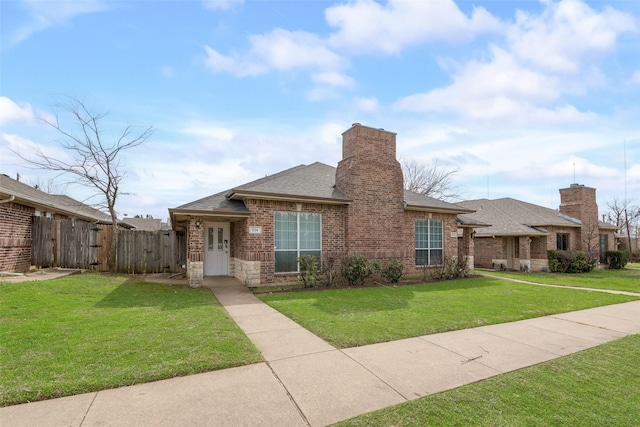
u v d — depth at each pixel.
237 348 5.05
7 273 10.89
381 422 3.18
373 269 12.67
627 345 5.80
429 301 9.38
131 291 10.03
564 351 5.44
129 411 3.28
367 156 13.57
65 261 13.41
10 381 3.78
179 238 16.30
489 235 21.66
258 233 11.63
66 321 6.39
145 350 4.86
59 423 3.04
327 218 12.97
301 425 3.11
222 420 3.16
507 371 4.53
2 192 10.89
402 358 4.94
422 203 15.20
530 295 10.94
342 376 4.25
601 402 3.69
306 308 8.16
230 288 11.13
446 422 3.19
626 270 22.50
